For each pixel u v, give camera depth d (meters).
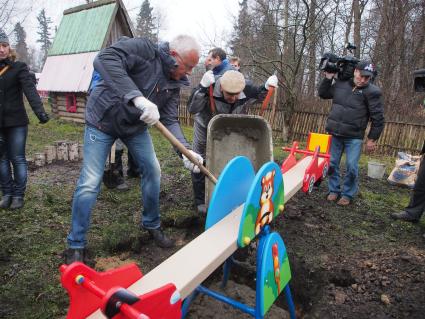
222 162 3.69
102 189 4.68
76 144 6.38
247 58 12.41
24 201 4.12
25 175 3.93
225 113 3.70
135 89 2.40
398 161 6.01
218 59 3.87
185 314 2.39
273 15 11.87
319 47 13.68
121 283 1.54
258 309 2.11
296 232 3.82
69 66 11.27
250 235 2.02
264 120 3.48
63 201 4.21
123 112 2.69
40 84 11.90
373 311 2.64
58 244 3.22
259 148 3.61
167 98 2.98
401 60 12.73
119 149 4.66
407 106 11.27
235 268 3.14
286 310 2.87
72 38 11.81
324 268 3.15
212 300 2.77
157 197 3.21
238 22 12.66
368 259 3.32
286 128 10.68
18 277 2.71
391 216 4.32
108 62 2.46
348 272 3.10
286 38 11.36
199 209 3.92
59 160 6.28
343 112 4.43
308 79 13.43
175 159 6.53
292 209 4.33
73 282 1.36
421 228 4.07
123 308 1.25
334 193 4.82
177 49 2.73
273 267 2.21
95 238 3.37
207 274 1.72
